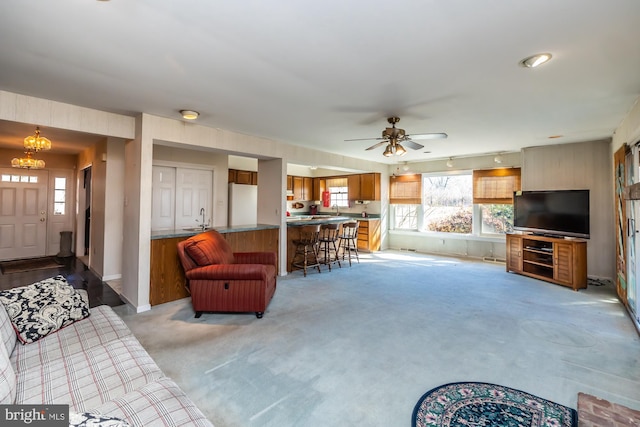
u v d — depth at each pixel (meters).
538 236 4.89
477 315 3.33
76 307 2.07
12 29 1.77
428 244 7.37
